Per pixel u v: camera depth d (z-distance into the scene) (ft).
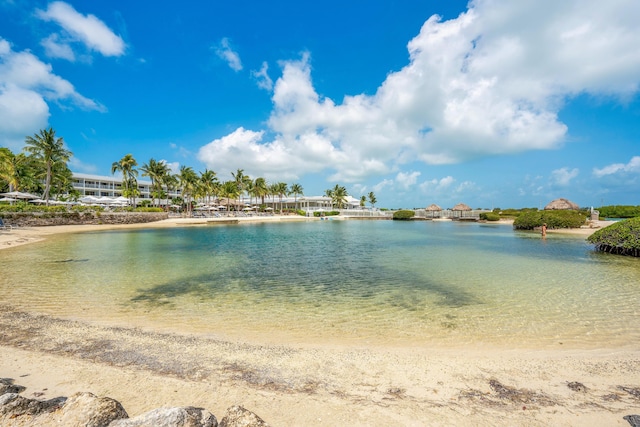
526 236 108.27
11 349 19.16
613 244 64.69
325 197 366.84
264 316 27.84
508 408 13.43
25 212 122.62
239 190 299.58
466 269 50.06
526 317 27.45
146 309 29.30
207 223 189.26
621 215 166.91
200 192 263.29
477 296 34.45
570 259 59.16
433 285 39.55
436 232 131.44
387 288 38.19
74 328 23.59
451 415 12.85
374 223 219.61
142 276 43.65
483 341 22.34
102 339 21.45
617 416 12.77
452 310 29.63
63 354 18.71
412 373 16.94
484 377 16.53
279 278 43.60
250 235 115.96
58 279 40.73
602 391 15.03
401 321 26.63
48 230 116.98
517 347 21.21
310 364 18.02
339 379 16.15
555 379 16.30
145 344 20.74
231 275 45.34
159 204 255.70
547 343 21.91
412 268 51.21
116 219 157.07
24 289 35.37
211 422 11.13
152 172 223.71
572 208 156.35
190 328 24.58
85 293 34.30
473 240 96.37
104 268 49.08
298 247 79.82
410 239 101.30
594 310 29.27
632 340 22.38
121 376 15.88
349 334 23.76
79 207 147.54
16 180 157.17
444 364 18.16
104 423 10.94
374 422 12.28
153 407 13.15
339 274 46.34
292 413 12.82
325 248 77.77
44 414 11.52
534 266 52.16
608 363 18.30
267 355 19.27
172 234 114.73
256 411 12.89
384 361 18.53
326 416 12.64
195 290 36.73
